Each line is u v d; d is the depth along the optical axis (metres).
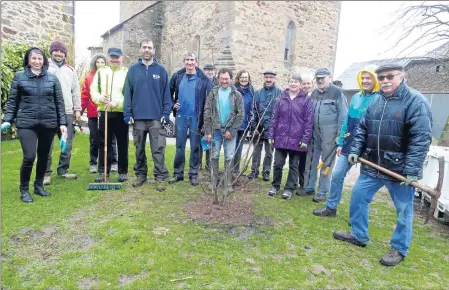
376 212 4.04
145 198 3.83
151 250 2.64
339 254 2.82
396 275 2.55
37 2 7.81
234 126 4.12
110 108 4.11
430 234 3.44
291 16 11.59
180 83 4.47
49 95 3.50
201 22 11.62
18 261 2.44
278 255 2.72
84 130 8.74
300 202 4.15
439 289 2.39
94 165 4.87
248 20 10.42
